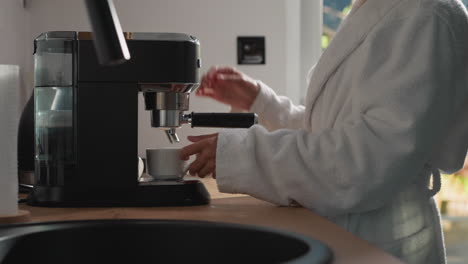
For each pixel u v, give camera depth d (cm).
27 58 253
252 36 264
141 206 115
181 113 126
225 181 115
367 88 114
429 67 110
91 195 115
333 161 108
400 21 117
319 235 77
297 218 97
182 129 254
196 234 78
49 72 117
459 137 124
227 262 76
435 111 110
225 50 263
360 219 115
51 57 117
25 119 174
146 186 115
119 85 117
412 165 108
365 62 115
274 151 112
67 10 255
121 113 116
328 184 109
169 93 121
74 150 116
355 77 116
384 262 58
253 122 126
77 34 117
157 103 121
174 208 113
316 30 275
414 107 108
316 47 275
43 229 75
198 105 260
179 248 79
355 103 115
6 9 219
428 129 109
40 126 117
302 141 112
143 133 252
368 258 60
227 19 263
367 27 121
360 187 107
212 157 119
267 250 72
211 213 104
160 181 120
